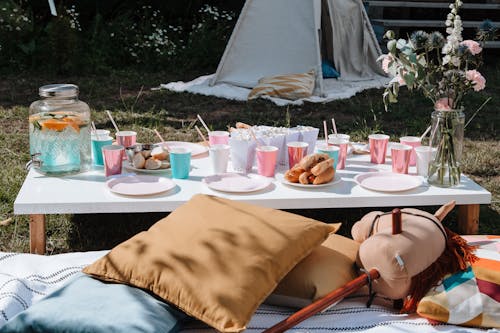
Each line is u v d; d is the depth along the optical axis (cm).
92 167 329
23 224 343
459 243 234
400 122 567
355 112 596
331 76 731
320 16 716
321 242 236
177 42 867
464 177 322
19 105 605
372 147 343
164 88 685
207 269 212
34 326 199
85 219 351
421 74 292
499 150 487
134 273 217
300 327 217
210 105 619
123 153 319
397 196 292
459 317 216
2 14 786
